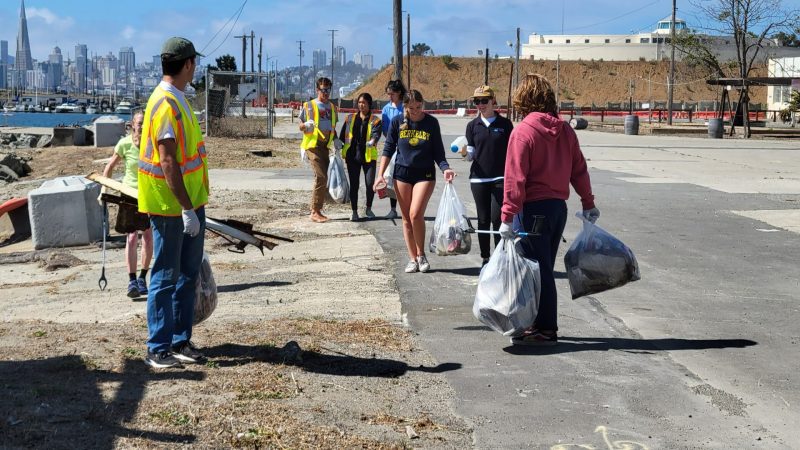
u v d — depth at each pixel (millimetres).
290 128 47281
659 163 25672
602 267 6816
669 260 10367
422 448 4746
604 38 143750
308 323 7367
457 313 7828
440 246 9328
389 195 13547
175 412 5020
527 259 6578
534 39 148750
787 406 5430
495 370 6145
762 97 112438
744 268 9906
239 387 5531
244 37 111250
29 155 30203
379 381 5859
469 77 134750
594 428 5070
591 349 6652
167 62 5777
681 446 4812
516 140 6465
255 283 9445
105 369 5852
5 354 6254
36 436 4555
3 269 11680
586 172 6824
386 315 7762
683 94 130125
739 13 47812
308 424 4969
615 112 88438
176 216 5836
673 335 7062
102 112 184500
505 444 4832
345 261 10555
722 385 5812
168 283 5906
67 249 12898
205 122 37469
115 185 7008
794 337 7012
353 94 133375
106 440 4562
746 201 16234
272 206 15789
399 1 25000
